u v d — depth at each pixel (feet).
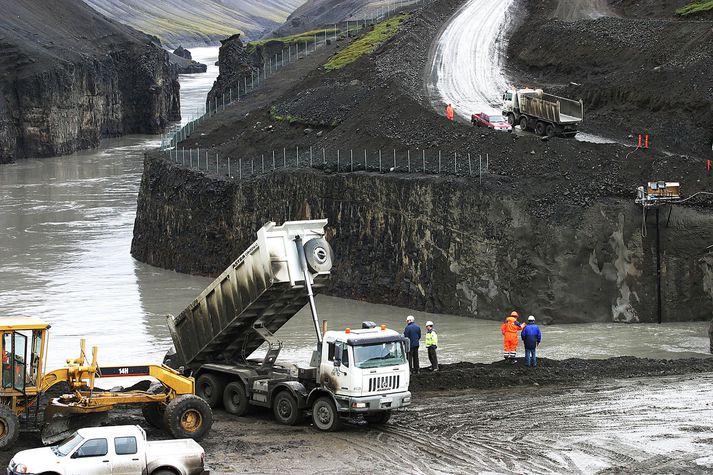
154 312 375.25
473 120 428.15
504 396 226.38
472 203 359.87
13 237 533.14
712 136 422.00
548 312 342.44
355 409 192.75
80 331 344.69
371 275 391.04
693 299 342.85
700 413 208.85
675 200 343.05
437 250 368.89
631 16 588.91
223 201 451.53
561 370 247.09
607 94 475.72
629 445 188.85
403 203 381.19
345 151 442.91
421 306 371.97
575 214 347.56
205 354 222.48
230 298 212.43
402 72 541.34
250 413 214.48
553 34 566.77
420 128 430.61
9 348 185.78
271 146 508.12
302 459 182.19
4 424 181.37
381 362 194.70
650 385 234.17
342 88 536.83
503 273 351.46
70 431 186.29
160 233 479.00
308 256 205.46
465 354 301.43
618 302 343.46
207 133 577.43
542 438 194.18
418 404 220.84
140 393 193.47
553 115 404.57
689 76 449.48
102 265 471.21
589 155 371.97
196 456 164.66
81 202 647.56
